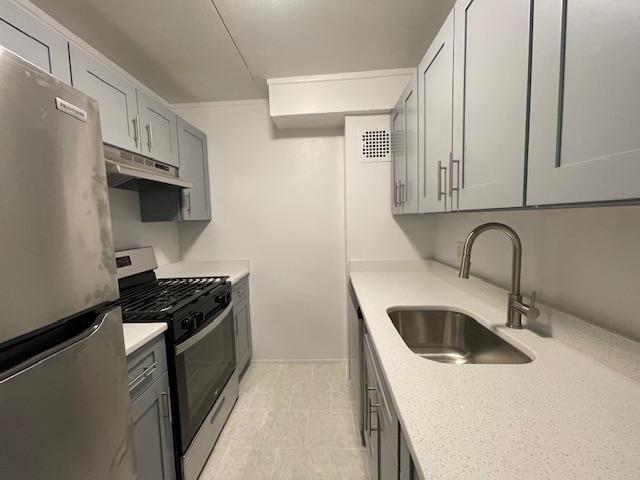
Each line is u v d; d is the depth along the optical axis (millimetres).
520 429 545
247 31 1554
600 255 804
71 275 607
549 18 586
